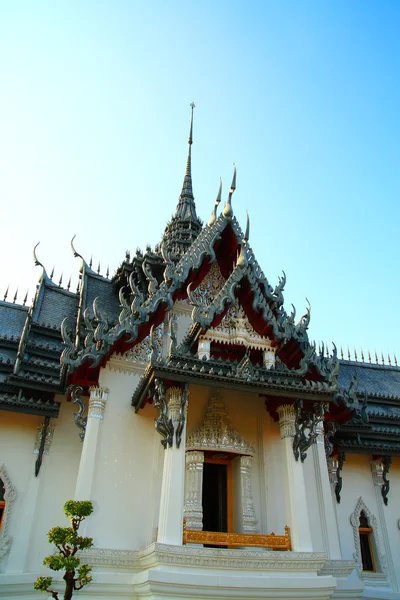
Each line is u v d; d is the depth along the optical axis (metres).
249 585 10.73
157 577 10.34
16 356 17.12
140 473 13.65
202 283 17.70
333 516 14.62
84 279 19.89
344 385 23.48
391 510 18.50
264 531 13.45
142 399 13.66
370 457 19.31
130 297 20.19
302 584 11.10
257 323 15.55
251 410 15.27
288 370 14.02
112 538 12.55
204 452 14.22
